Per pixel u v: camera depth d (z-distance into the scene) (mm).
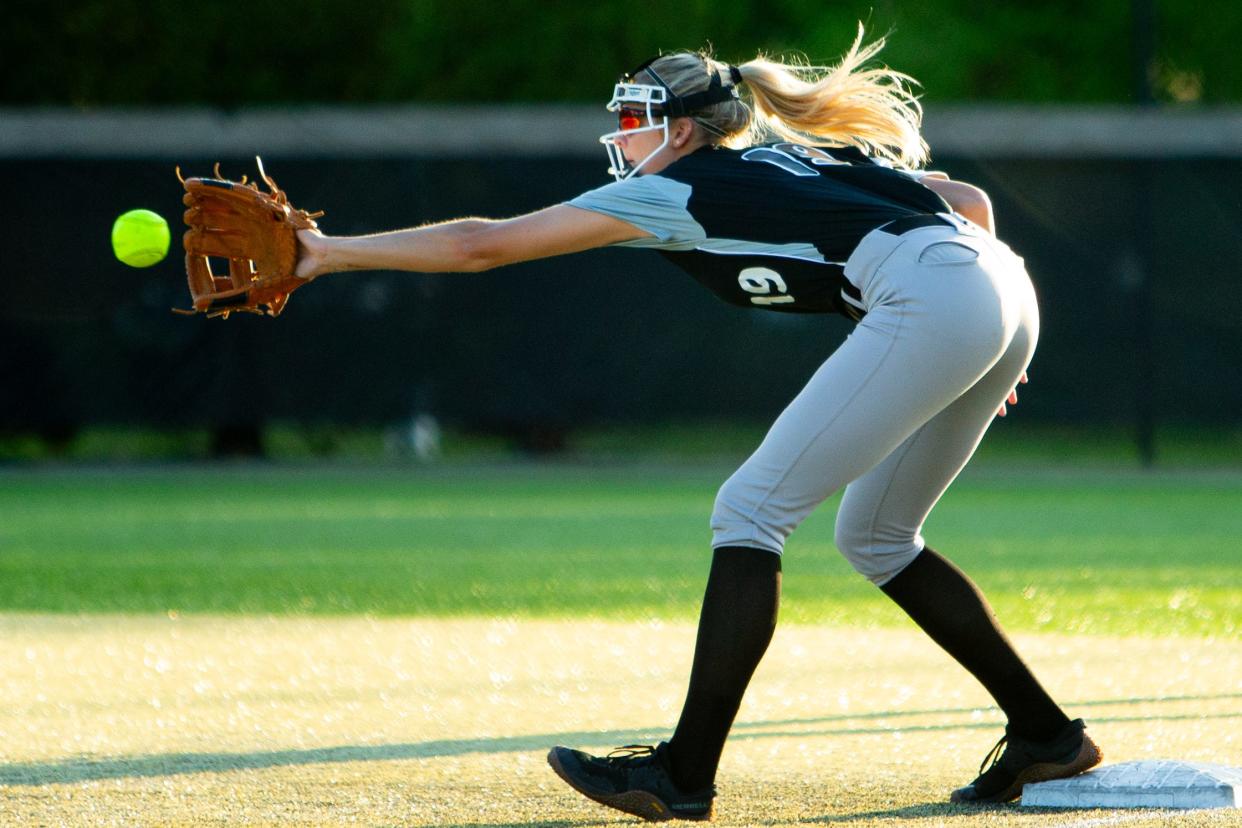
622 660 19672
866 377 10914
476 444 66875
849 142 12500
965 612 11820
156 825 11156
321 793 12203
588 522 41531
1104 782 11719
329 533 38844
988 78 93000
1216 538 36844
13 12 75562
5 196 58500
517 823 11320
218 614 24484
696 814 11211
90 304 58719
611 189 11180
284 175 59250
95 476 58562
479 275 59250
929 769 13117
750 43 88188
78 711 15922
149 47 77125
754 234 11102
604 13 81375
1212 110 59031
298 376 59375
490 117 60000
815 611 24906
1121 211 58250
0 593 27266
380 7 79250
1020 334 11547
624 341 59062
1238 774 11781
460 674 18516
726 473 59000
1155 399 58469
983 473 58969
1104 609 24609
